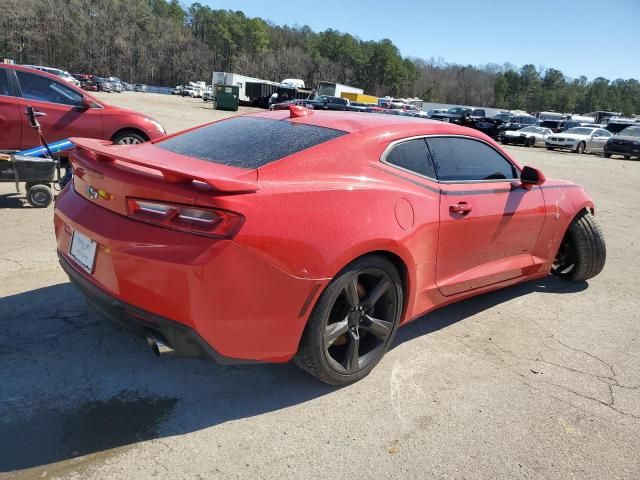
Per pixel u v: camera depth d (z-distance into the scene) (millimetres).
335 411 2654
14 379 2689
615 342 3691
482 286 3678
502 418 2693
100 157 2592
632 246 6645
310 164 2623
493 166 3736
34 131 7211
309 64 145375
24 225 5301
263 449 2338
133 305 2320
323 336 2604
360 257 2668
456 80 173625
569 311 4203
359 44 157750
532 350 3477
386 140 2969
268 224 2291
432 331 3658
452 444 2465
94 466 2158
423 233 2996
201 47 143250
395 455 2361
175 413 2545
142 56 133250
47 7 118250
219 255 2180
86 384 2707
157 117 24953
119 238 2318
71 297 3646
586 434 2619
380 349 2979
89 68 125062
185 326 2242
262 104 56375
